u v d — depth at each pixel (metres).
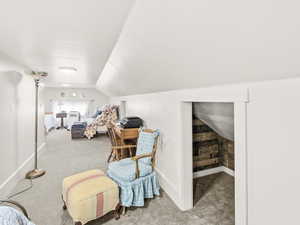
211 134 2.87
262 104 1.04
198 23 0.92
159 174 2.55
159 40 1.29
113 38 1.61
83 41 1.66
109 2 1.03
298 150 0.87
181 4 0.88
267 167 1.03
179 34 1.09
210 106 2.00
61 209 1.96
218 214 1.88
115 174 2.01
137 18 1.19
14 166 2.54
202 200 2.15
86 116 8.20
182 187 1.96
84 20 1.24
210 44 1.01
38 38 1.55
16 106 2.65
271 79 0.97
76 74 3.65
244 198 1.19
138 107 3.48
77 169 3.13
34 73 2.85
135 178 1.97
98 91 8.32
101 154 4.03
